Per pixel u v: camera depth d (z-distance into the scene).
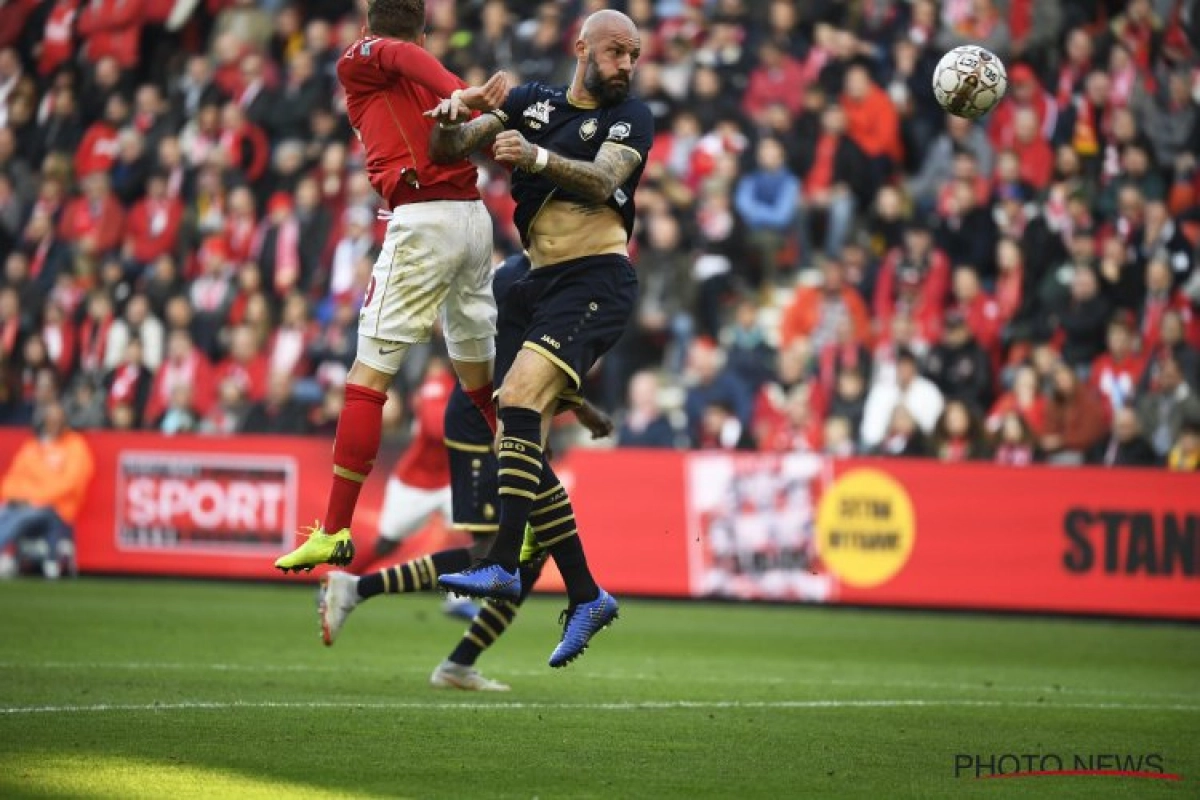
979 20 39.94
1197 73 39.34
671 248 37.94
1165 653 25.36
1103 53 39.16
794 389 35.16
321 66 42.62
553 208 15.16
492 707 16.36
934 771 13.11
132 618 25.95
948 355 34.75
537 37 41.84
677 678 20.09
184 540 34.19
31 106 44.84
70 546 34.44
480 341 15.96
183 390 38.03
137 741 13.38
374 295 15.40
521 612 30.08
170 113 43.25
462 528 18.25
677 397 37.31
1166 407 34.09
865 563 31.86
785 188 38.34
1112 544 30.94
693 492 32.59
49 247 42.25
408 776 12.19
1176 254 36.91
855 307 36.47
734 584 32.31
